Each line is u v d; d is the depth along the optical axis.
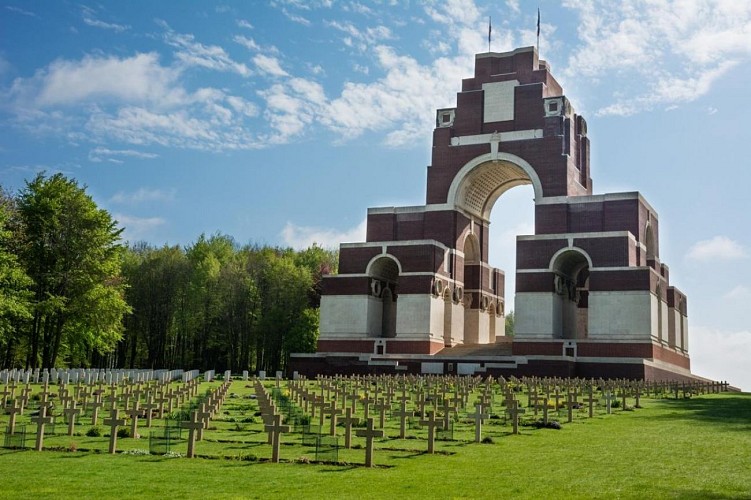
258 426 26.00
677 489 14.31
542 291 66.06
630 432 24.52
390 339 70.19
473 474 16.44
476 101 76.44
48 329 66.19
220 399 31.67
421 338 69.25
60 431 23.97
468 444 21.66
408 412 23.12
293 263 111.06
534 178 72.19
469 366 64.38
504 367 62.66
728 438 22.44
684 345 78.81
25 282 57.41
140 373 57.22
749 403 38.00
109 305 67.12
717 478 15.45
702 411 33.06
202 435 22.98
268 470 17.08
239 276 98.62
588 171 79.31
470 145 75.69
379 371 67.50
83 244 65.75
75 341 69.31
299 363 71.06
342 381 50.41
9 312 58.59
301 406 33.38
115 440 19.89
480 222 81.94
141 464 17.84
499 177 79.12
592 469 16.84
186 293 97.69
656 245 76.31
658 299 65.81
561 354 64.44
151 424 26.16
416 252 70.88
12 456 18.94
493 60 77.25
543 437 23.30
